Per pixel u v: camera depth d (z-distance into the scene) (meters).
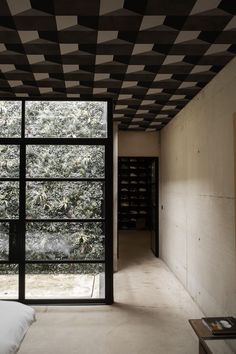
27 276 4.31
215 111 3.62
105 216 4.33
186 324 3.68
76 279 4.34
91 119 4.42
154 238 7.51
